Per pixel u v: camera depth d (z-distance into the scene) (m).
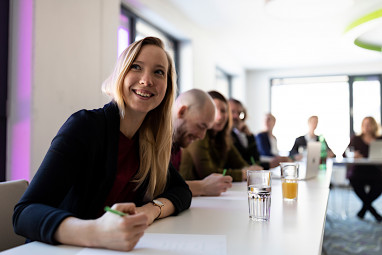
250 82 8.79
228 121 2.25
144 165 1.14
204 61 5.65
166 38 4.92
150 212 0.96
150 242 0.77
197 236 0.82
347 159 4.58
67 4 2.57
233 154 2.43
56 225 0.73
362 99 7.81
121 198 1.12
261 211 0.99
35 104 2.29
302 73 8.38
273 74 8.60
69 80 2.59
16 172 2.31
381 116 7.68
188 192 1.19
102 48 2.97
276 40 6.10
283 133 8.10
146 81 1.02
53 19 2.44
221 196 1.43
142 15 4.09
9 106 2.33
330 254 2.80
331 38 5.90
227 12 4.75
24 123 2.29
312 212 1.12
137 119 1.10
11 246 1.09
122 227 0.69
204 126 1.66
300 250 0.73
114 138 1.01
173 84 1.18
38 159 2.32
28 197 0.81
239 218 1.03
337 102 7.93
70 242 0.73
